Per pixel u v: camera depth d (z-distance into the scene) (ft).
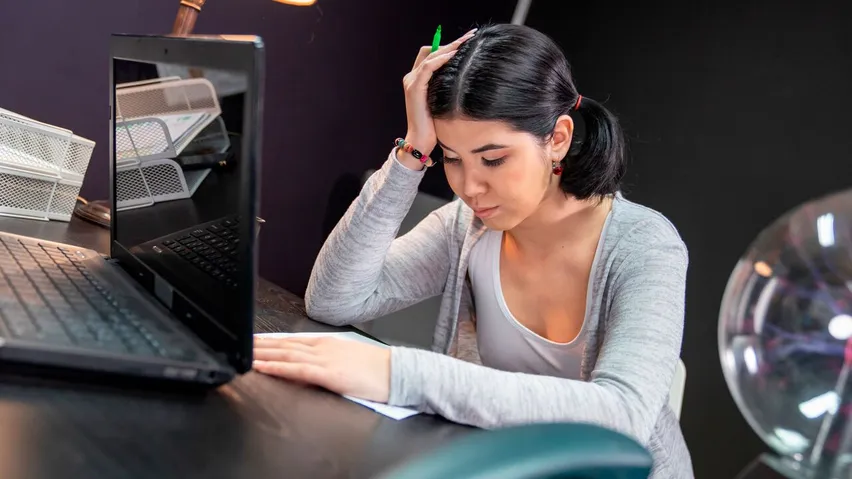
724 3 6.14
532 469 1.48
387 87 7.33
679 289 3.26
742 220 6.09
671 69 6.54
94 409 2.24
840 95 5.44
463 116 3.05
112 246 3.69
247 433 2.28
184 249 2.83
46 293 2.78
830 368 1.94
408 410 2.68
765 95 5.90
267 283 4.41
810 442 1.93
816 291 2.02
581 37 7.27
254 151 2.26
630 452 1.67
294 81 6.70
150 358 2.29
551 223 3.61
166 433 2.18
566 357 3.72
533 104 3.10
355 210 3.79
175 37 2.76
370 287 3.86
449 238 4.14
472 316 4.21
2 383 2.27
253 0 6.24
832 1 5.46
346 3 6.79
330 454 2.24
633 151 6.86
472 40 3.23
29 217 4.46
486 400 2.63
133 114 3.21
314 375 2.69
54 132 4.42
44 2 5.32
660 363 2.94
